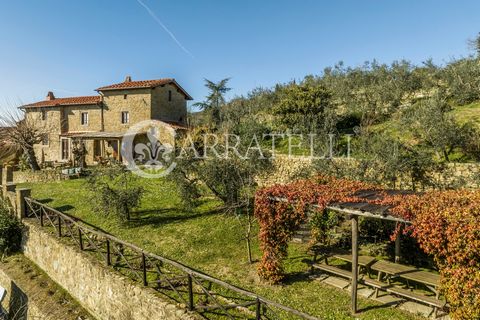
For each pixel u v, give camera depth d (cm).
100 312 921
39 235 1235
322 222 1072
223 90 3203
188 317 688
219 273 920
